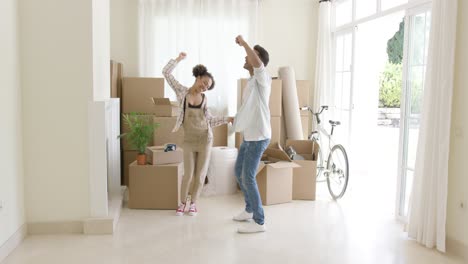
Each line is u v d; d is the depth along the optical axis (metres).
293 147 4.79
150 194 4.06
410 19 3.68
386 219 3.87
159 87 5.13
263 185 4.29
